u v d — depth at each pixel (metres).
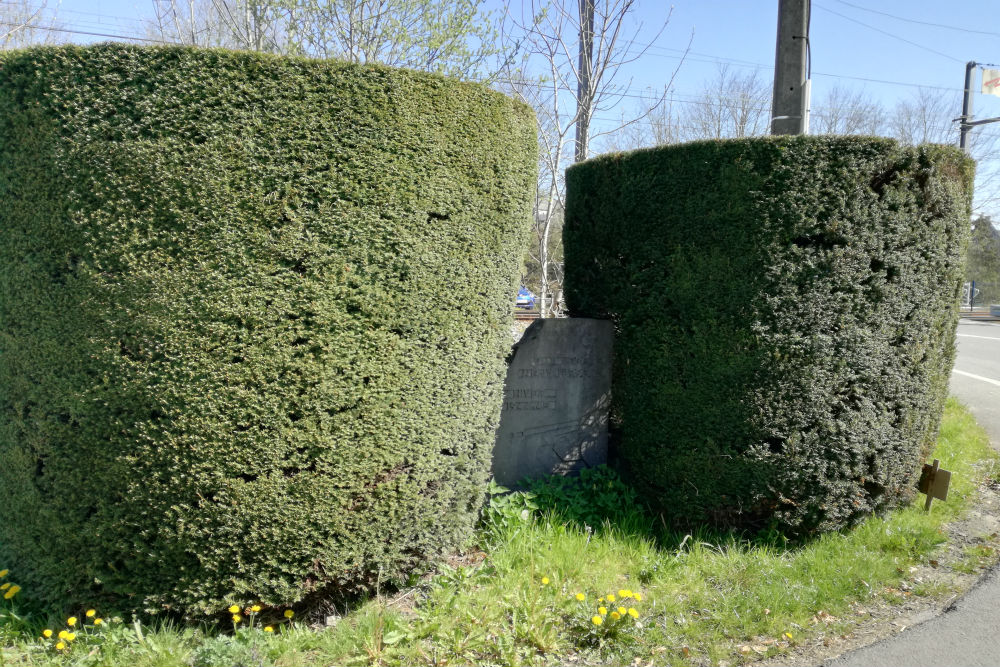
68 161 3.05
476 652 3.18
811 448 4.26
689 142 4.48
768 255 4.18
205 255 3.04
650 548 4.27
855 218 4.17
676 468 4.58
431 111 3.40
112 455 3.13
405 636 3.22
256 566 3.21
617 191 4.98
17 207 3.20
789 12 5.84
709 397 4.41
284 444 3.16
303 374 3.16
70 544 3.25
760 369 4.23
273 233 3.10
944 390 5.04
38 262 3.17
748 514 4.41
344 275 3.20
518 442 4.98
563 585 3.77
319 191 3.16
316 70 3.15
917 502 5.09
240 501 3.13
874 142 4.18
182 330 3.04
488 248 3.70
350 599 3.54
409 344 3.41
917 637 3.39
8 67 3.15
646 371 4.76
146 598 3.19
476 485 3.93
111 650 2.99
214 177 3.03
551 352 5.05
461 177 3.52
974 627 3.47
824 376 4.21
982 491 5.58
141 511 3.13
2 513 3.48
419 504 3.55
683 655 3.24
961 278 4.89
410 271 3.36
